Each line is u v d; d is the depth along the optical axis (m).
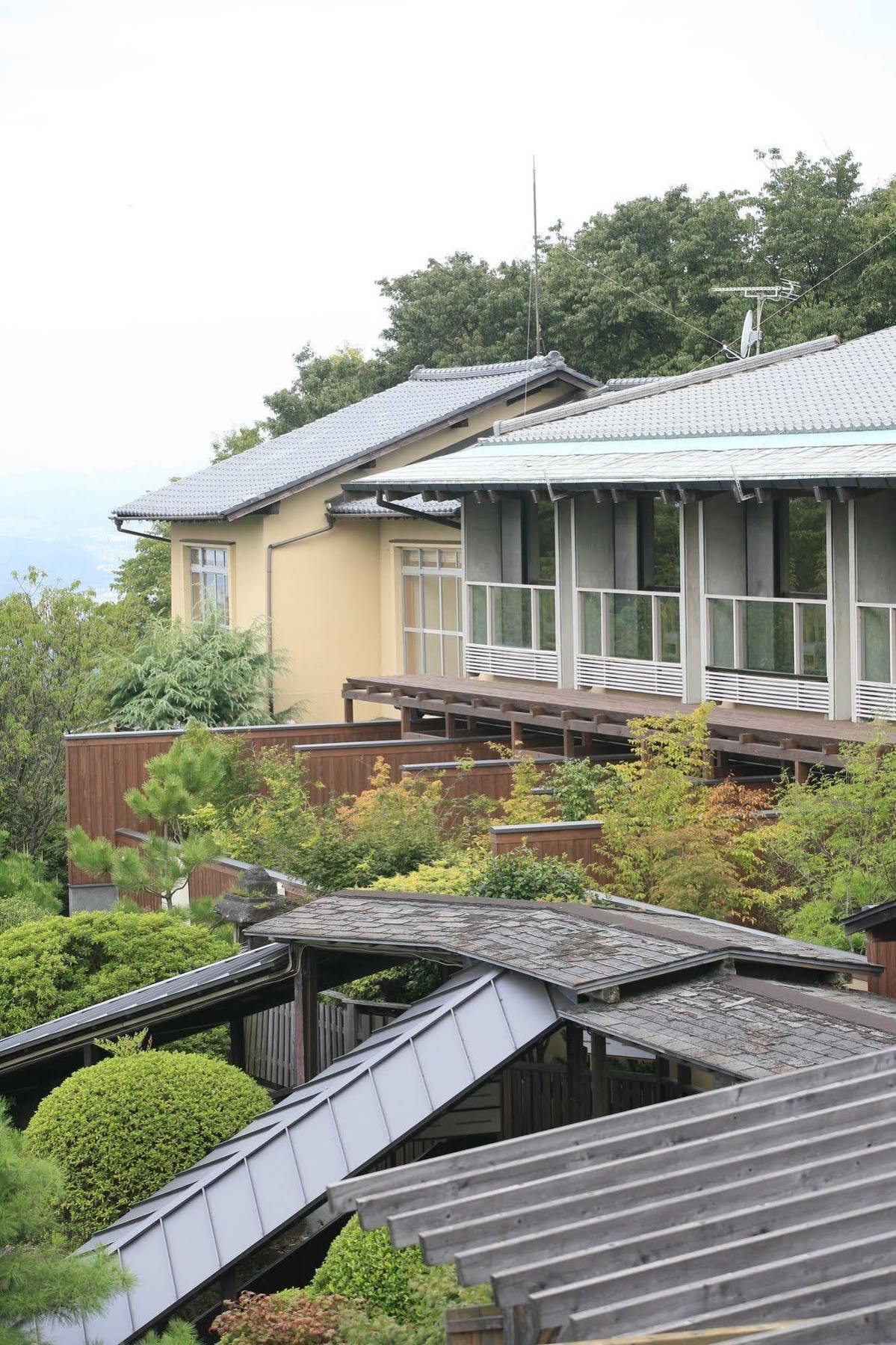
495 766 22.81
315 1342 9.70
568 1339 6.20
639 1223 6.96
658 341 50.34
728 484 21.45
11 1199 8.94
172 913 19.22
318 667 34.31
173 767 22.11
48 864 28.94
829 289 47.00
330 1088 11.52
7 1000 16.44
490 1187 7.62
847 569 21.12
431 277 55.41
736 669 23.20
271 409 59.53
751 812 18.02
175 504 35.62
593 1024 11.02
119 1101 13.16
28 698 29.47
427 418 34.94
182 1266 10.76
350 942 13.18
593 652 25.83
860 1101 8.00
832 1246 6.70
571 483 23.97
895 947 13.14
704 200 52.62
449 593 33.03
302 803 21.94
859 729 20.03
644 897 17.31
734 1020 10.81
